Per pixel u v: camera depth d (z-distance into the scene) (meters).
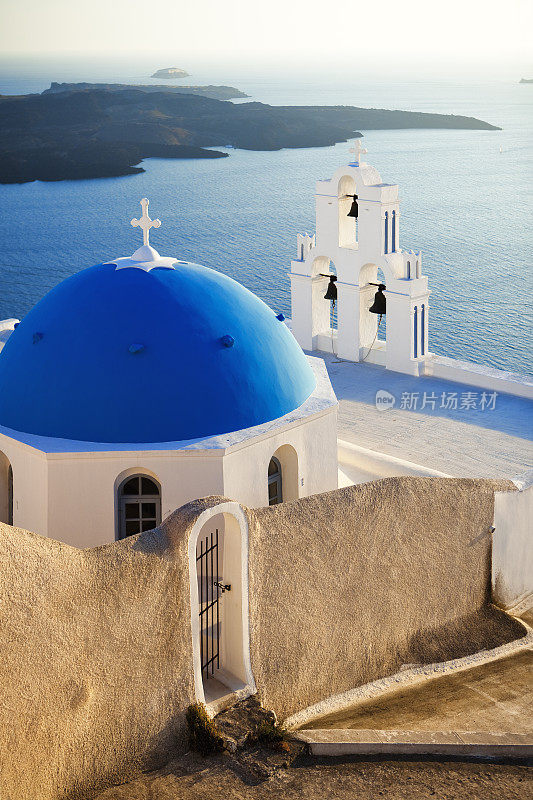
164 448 15.84
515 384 25.75
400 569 15.42
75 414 16.23
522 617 17.62
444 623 16.41
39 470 15.99
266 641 13.59
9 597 10.77
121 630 11.98
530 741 12.77
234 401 16.59
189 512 12.64
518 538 17.98
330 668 14.48
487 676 15.33
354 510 14.55
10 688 10.81
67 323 16.83
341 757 12.47
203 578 15.91
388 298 27.34
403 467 20.41
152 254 18.00
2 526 10.80
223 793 11.67
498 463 21.69
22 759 10.98
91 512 16.06
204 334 16.80
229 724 12.71
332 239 28.27
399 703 14.31
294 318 30.06
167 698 12.52
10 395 16.98
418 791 11.81
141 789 11.73
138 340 16.45
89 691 11.67
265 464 16.73
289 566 13.76
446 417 24.50
